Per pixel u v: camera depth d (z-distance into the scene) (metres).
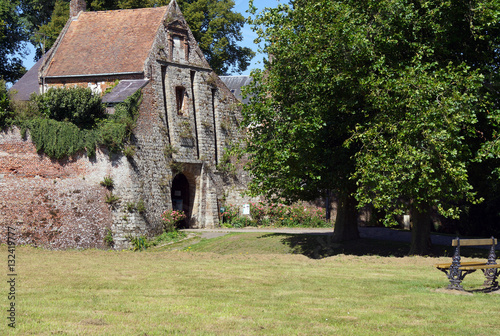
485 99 17.92
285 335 7.83
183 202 37.09
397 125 17.88
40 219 27.12
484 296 11.10
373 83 17.94
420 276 14.01
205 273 14.24
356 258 18.27
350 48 18.38
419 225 20.67
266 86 21.30
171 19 36.06
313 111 19.30
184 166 35.66
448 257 19.03
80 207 28.19
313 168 20.17
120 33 36.72
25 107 28.02
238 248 25.58
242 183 39.53
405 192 18.86
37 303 9.79
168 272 14.39
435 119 16.97
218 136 38.34
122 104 30.75
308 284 12.39
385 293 11.30
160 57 34.88
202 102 37.38
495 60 19.11
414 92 17.27
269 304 10.00
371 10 19.11
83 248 27.88
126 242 29.16
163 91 35.34
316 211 39.84
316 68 18.94
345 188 20.95
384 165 17.48
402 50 19.41
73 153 28.41
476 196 30.48
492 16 17.22
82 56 36.16
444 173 17.56
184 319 8.65
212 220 37.06
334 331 8.06
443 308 9.81
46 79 35.88
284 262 17.44
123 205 29.47
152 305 9.73
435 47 18.55
